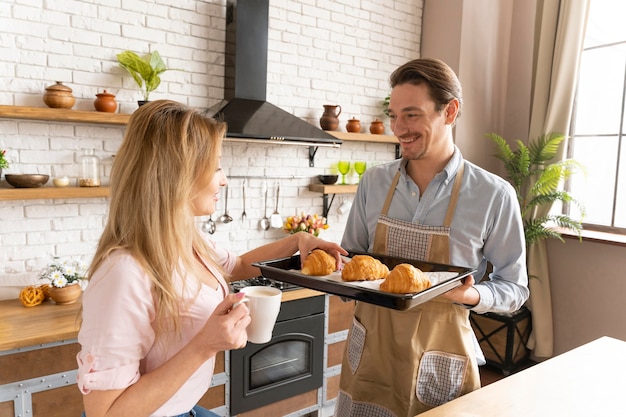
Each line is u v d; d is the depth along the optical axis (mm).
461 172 1493
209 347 896
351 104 3666
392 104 1411
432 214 1505
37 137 2430
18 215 2398
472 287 1394
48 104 2328
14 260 2404
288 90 3316
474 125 3871
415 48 4020
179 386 891
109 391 855
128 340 874
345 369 1612
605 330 3389
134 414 860
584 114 3705
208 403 2395
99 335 859
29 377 1914
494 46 3924
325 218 3393
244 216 3166
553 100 3477
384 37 3803
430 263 1434
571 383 1309
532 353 3719
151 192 932
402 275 1190
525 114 3908
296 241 1564
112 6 2588
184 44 2846
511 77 3984
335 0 3490
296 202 3408
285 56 3275
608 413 1144
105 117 2393
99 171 2621
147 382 875
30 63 2383
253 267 1547
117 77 2639
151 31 2725
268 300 1000
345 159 3643
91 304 883
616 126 3529
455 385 1444
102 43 2576
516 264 1476
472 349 1485
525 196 3703
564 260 3594
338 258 1468
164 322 943
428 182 1530
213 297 1070
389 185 1613
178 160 946
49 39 2422
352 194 3697
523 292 1478
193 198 1019
